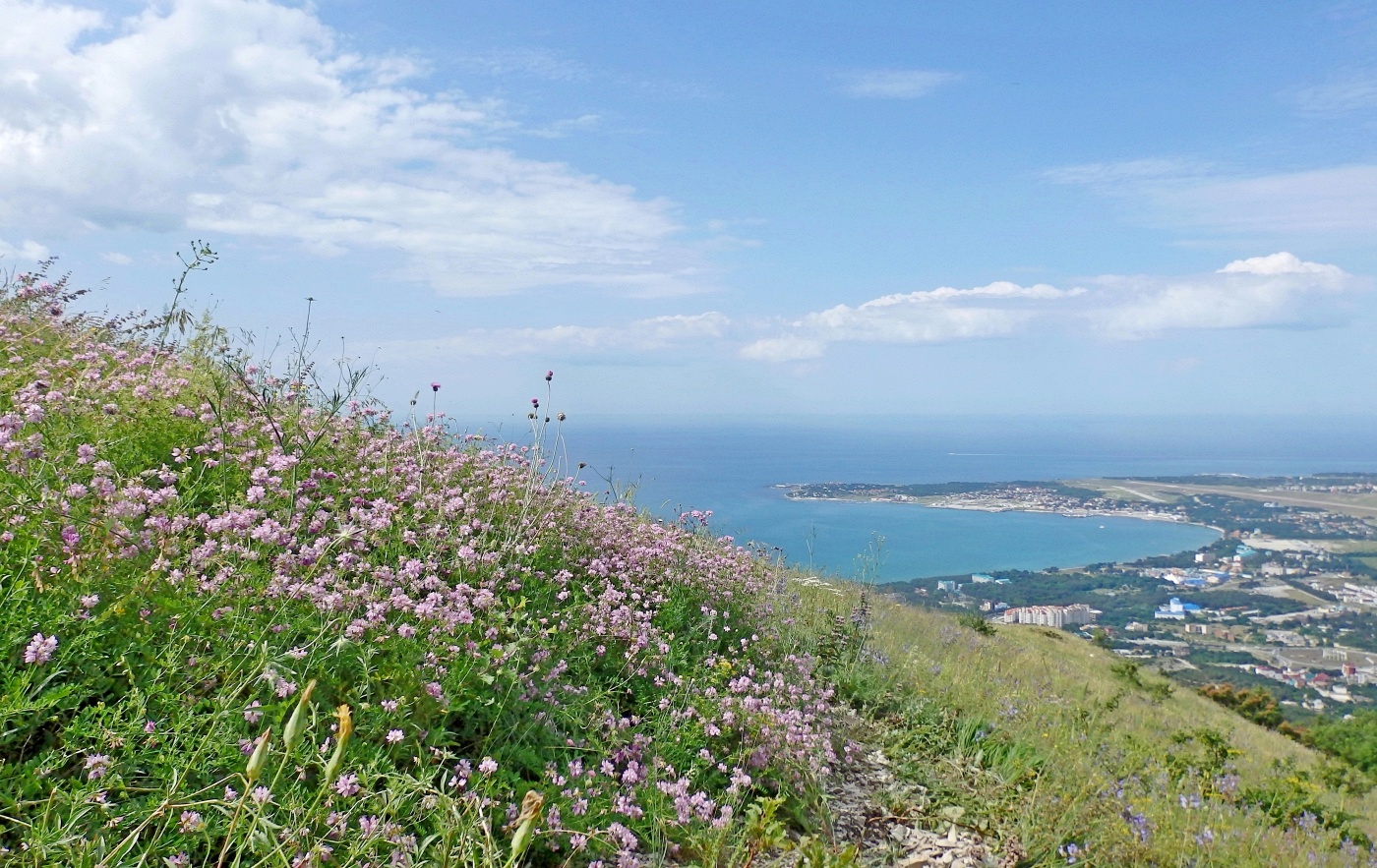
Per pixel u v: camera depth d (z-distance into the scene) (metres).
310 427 6.54
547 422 7.22
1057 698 10.24
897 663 9.46
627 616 5.99
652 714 5.51
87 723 2.91
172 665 3.29
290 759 3.20
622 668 5.84
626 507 8.89
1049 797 6.04
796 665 7.44
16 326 6.60
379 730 3.67
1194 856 6.25
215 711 3.19
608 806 4.30
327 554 4.53
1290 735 22.61
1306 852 7.19
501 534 6.49
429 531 5.46
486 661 4.44
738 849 4.32
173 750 2.96
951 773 6.71
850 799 5.96
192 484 5.21
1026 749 7.22
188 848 2.74
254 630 3.65
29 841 2.39
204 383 6.25
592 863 3.95
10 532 3.48
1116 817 6.02
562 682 5.17
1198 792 7.53
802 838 4.28
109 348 6.66
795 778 5.61
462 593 4.88
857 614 9.63
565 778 4.29
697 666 6.33
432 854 3.14
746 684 5.95
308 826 2.97
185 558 3.94
